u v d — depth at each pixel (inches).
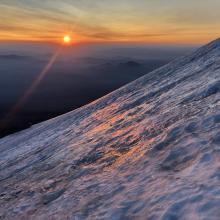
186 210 235.6
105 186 362.9
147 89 1230.3
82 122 1091.9
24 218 379.9
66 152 653.9
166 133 441.1
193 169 300.5
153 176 328.5
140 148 442.0
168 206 251.3
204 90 611.8
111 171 409.7
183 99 636.1
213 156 310.5
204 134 375.9
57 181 474.0
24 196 475.2
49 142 959.0
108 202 315.3
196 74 982.4
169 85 1029.2
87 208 323.3
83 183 409.4
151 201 274.7
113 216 279.4
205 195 244.8
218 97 517.0
